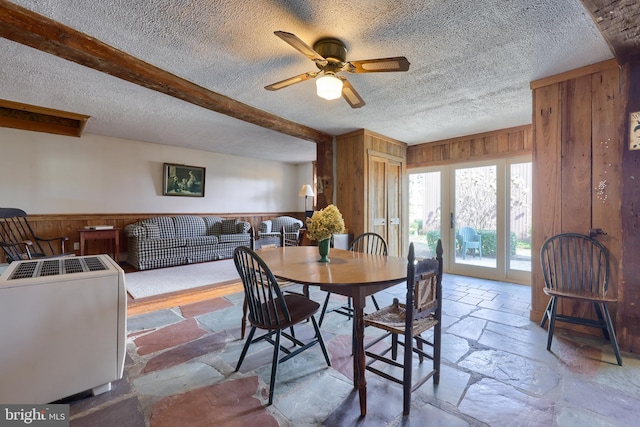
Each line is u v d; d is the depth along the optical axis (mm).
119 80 2701
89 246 4973
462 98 3053
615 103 2285
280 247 2906
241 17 1768
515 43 2049
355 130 4297
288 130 3863
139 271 4684
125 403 1626
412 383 1815
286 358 1790
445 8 1680
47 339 1543
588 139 2402
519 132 4039
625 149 2172
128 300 3299
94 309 1668
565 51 2158
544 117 2600
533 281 2760
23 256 3674
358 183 4285
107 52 2066
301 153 6559
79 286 1626
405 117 3680
